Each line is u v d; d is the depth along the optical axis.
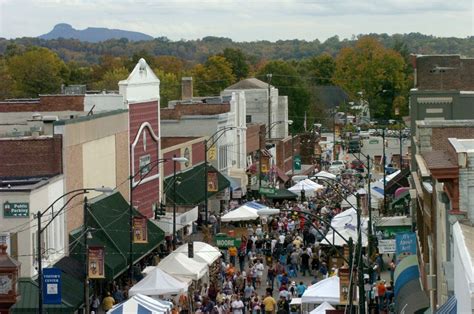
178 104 119.44
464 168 31.83
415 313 45.88
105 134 73.56
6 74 197.50
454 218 31.97
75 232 64.00
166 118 112.62
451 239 33.94
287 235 81.62
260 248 79.25
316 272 72.56
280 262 74.62
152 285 56.41
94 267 54.53
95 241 63.50
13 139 63.50
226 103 119.06
